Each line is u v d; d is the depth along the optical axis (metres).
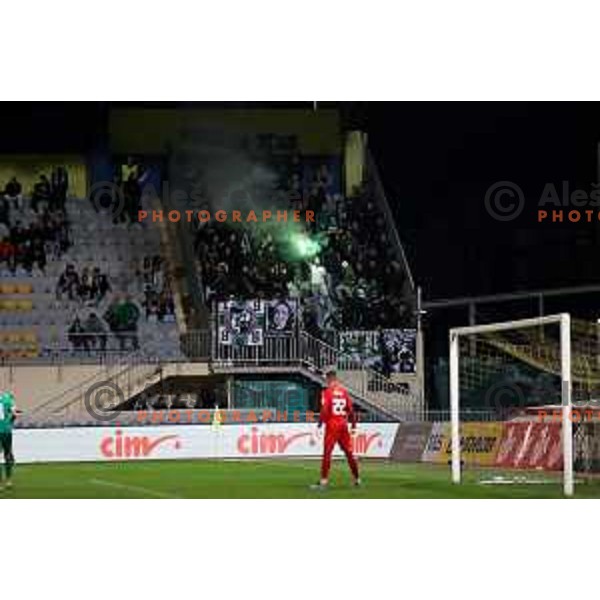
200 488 33.12
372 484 33.91
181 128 69.50
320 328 60.53
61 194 67.38
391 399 55.94
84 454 49.44
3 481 36.81
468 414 50.88
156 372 55.84
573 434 37.59
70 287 63.22
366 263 64.75
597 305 62.88
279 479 36.56
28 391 55.38
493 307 64.38
